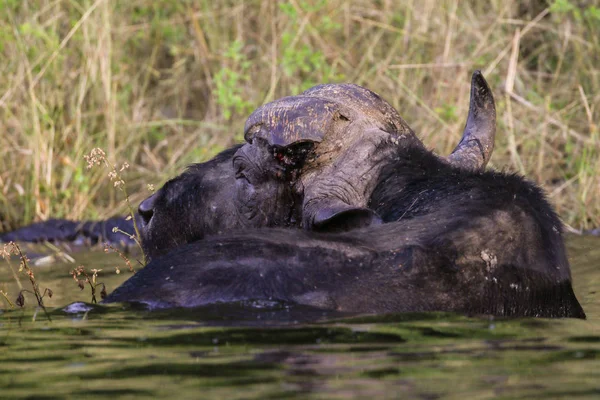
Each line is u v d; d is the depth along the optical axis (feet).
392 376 38.19
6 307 62.39
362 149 61.26
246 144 63.72
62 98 121.90
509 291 52.75
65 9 131.13
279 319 47.01
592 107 115.03
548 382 37.40
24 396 36.58
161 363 40.60
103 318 49.37
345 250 50.98
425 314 48.91
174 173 116.98
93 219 110.22
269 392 36.09
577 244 90.94
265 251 50.62
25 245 103.91
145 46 139.95
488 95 72.28
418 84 122.52
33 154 114.73
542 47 128.26
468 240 52.49
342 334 44.78
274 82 118.83
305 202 59.67
